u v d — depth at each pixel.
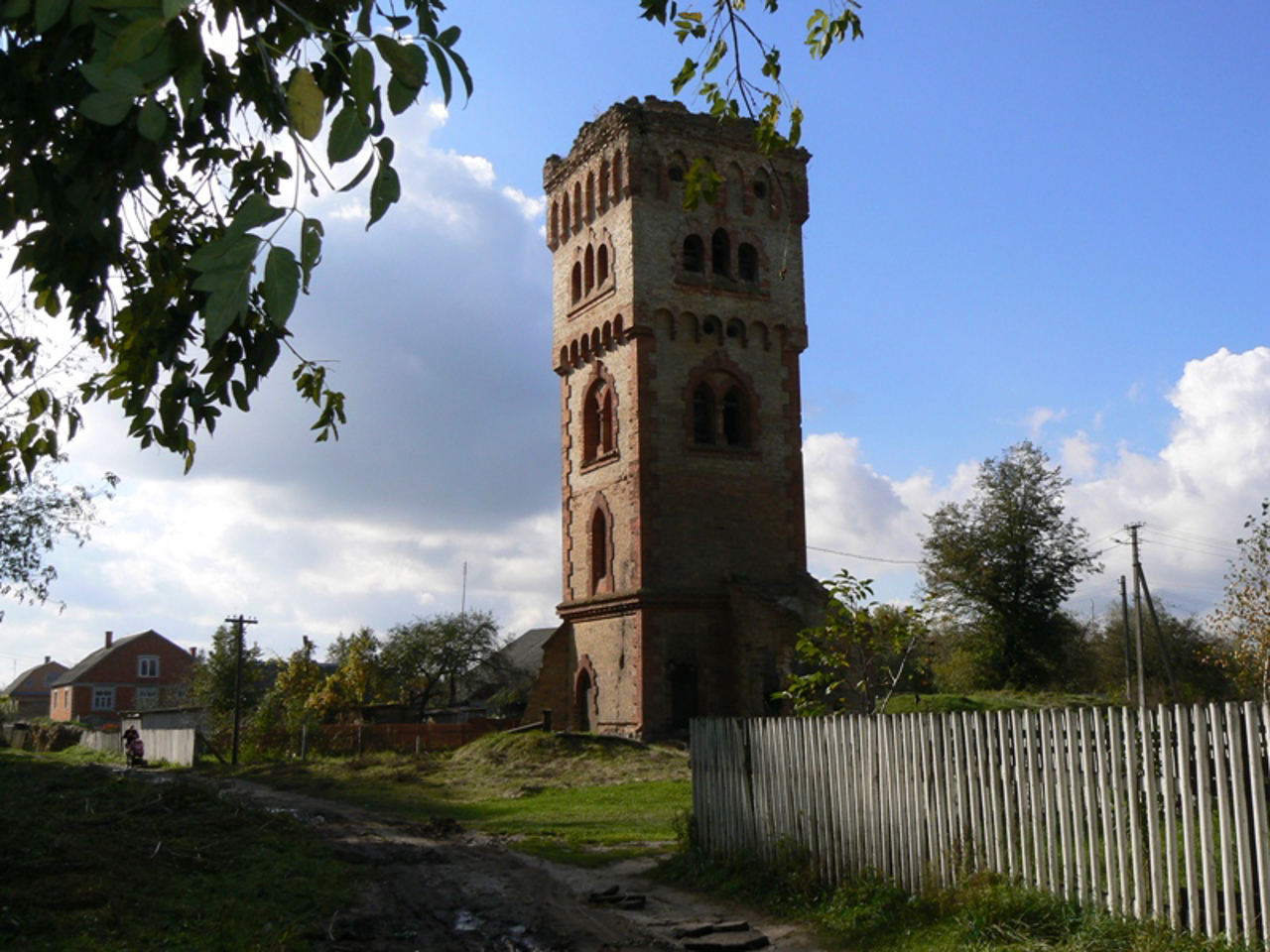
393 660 82.19
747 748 15.82
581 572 42.75
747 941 12.02
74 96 5.68
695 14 9.88
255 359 7.19
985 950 9.98
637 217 40.88
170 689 105.19
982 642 57.72
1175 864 9.31
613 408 41.50
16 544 32.69
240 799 22.41
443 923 13.23
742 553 40.53
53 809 19.70
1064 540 58.22
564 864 17.83
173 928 11.66
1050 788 10.71
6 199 6.07
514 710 80.75
